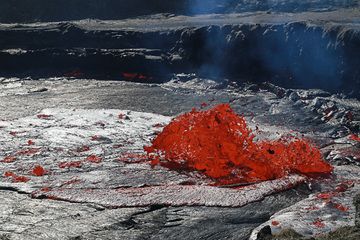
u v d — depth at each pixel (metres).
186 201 13.50
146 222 12.34
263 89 28.95
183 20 42.59
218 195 13.94
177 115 24.44
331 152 18.50
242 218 12.59
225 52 32.06
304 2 44.66
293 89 27.92
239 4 48.59
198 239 11.52
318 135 21.11
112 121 22.72
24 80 32.94
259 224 12.24
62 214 12.72
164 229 11.99
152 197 13.70
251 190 14.31
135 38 36.19
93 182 15.06
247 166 16.41
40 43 36.69
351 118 22.39
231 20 38.53
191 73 32.53
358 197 13.55
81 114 23.98
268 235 11.30
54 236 11.55
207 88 29.91
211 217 12.62
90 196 13.76
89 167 16.47
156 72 33.25
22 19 49.75
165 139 18.17
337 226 11.48
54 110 24.84
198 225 12.19
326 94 26.20
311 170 16.25
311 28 28.55
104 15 51.25
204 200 13.60
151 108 25.67
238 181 15.25
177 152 17.52
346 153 18.27
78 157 17.56
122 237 11.56
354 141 20.02
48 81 32.56
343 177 15.81
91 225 12.12
